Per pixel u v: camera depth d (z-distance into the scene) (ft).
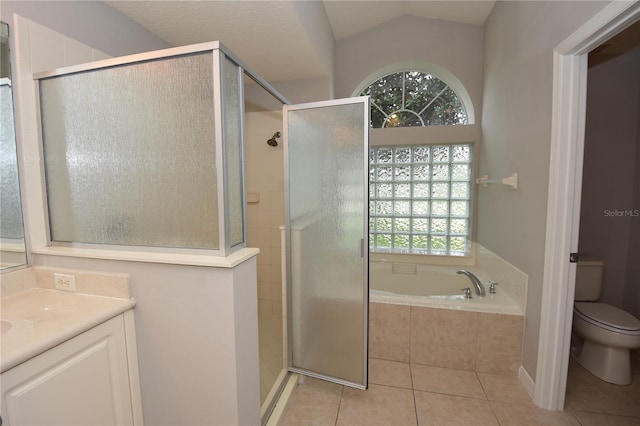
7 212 3.85
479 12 8.27
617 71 7.21
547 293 5.11
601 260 7.17
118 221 3.83
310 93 8.47
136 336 3.84
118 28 5.12
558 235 4.89
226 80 3.53
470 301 6.61
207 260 3.39
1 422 2.54
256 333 4.05
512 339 6.16
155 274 3.66
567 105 4.68
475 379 6.17
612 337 5.82
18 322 3.16
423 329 6.62
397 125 9.98
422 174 9.91
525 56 6.00
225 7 5.03
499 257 7.44
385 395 5.75
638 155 7.23
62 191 4.03
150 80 3.51
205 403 3.71
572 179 4.75
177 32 5.84
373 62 9.61
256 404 4.11
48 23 4.09
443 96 9.65
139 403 3.94
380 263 9.72
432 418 5.17
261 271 9.14
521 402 5.50
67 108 3.87
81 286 3.88
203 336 3.59
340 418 5.19
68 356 3.05
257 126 8.83
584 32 4.08
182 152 3.48
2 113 3.75
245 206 4.00
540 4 5.39
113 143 3.73
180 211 3.57
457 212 9.75
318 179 5.66
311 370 6.09
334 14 8.21
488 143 8.30
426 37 9.21
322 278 5.82
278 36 6.04
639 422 5.01
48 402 2.89
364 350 5.57
